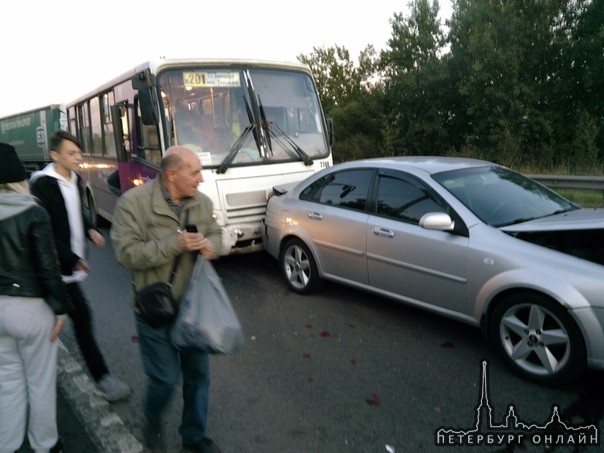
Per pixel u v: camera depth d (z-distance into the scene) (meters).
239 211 6.82
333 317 5.43
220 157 6.79
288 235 6.24
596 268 3.65
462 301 4.43
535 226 4.16
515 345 4.09
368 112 27.84
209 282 2.86
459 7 22.14
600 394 3.75
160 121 6.61
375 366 4.31
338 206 5.67
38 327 2.83
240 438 3.38
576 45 19.33
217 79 6.97
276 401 3.81
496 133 20.19
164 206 2.86
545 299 3.79
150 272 2.89
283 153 7.29
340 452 3.20
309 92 7.71
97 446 3.33
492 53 19.91
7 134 26.16
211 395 3.93
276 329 5.18
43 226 2.79
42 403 2.95
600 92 19.39
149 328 2.92
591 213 4.64
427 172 4.99
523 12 20.59
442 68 22.33
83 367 4.52
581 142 17.59
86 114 10.88
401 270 4.92
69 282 3.62
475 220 4.42
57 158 3.65
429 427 3.43
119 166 8.30
